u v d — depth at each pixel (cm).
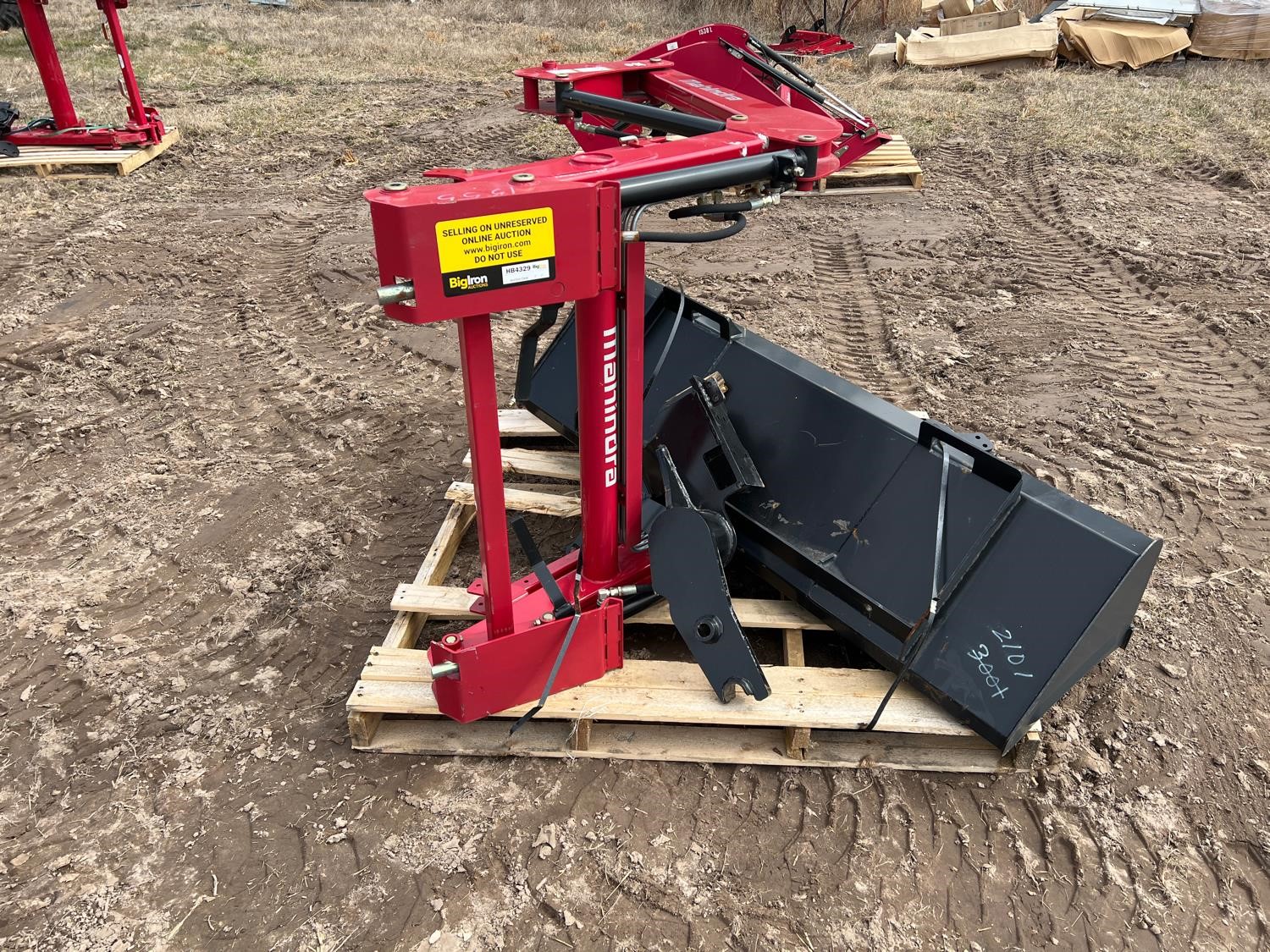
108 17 799
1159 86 1116
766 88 359
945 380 484
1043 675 233
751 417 305
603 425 253
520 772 262
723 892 231
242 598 331
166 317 557
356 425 443
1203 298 576
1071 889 233
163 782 260
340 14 1700
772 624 288
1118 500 385
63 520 375
